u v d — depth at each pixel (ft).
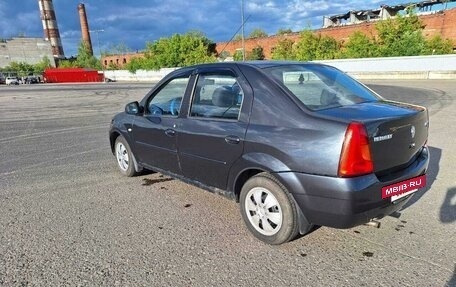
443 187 14.47
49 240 11.27
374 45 111.96
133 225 12.17
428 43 103.40
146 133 14.90
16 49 327.88
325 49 132.36
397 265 9.31
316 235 11.02
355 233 11.05
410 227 11.28
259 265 9.54
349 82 12.35
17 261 10.07
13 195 15.47
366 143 8.84
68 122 38.50
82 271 9.50
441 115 31.37
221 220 12.37
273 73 11.02
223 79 11.78
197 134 12.07
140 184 16.44
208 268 9.48
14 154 23.49
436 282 8.57
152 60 202.08
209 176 12.15
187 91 12.95
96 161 20.97
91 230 11.89
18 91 113.19
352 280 8.77
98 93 90.27
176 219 12.56
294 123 9.68
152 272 9.37
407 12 116.98
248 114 10.69
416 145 10.55
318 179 9.11
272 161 9.84
